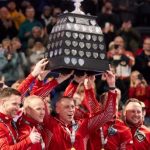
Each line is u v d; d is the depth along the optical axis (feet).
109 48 53.11
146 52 53.06
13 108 29.99
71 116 31.73
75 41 30.32
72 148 31.42
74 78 32.30
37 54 52.08
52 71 31.37
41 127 31.22
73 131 31.73
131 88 48.16
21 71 51.21
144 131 34.14
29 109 30.66
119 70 50.57
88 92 32.17
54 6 63.98
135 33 58.44
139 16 65.92
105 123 32.94
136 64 52.60
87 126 31.96
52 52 30.94
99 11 64.03
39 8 63.41
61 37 30.45
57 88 46.21
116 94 31.68
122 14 64.03
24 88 31.42
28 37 57.00
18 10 62.49
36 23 59.06
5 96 30.04
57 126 31.55
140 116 33.71
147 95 47.73
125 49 57.36
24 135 30.32
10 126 30.27
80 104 37.83
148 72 52.65
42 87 31.63
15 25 60.39
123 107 35.42
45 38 56.08
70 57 30.14
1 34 59.26
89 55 30.40
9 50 51.57
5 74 50.65
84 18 30.83
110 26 59.00
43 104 30.66
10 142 30.04
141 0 66.33
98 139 32.63
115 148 32.91
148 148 34.04
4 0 64.75
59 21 31.17
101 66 30.55
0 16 59.88
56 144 31.37
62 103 31.65
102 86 47.26
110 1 64.80
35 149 30.19
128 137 33.14
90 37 30.58
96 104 32.19
